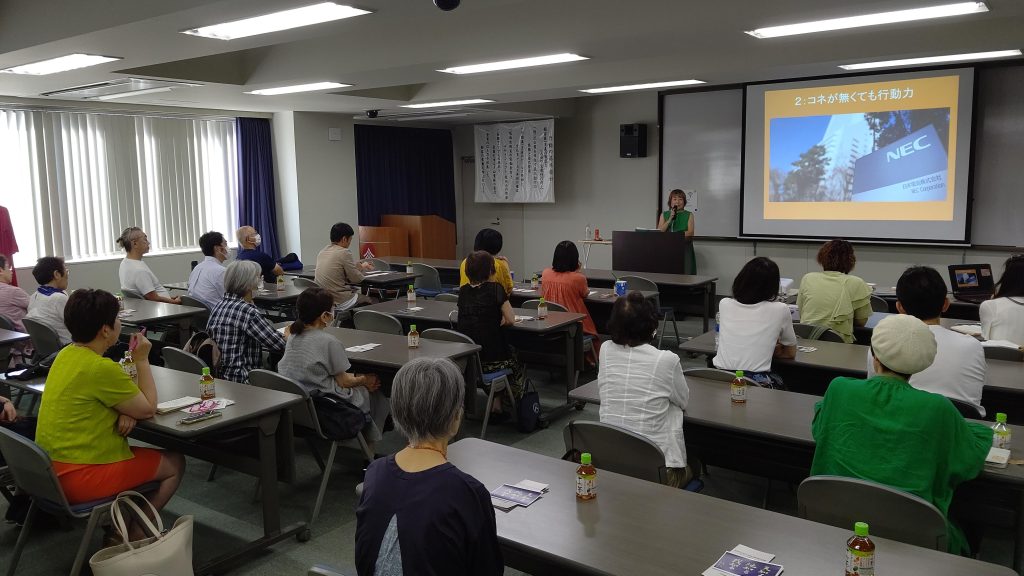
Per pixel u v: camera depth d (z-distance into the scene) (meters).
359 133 11.52
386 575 1.45
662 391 2.70
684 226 8.59
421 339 4.47
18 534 3.37
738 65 6.57
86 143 7.93
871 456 2.11
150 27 3.93
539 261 11.64
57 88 6.47
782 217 8.60
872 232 8.05
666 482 2.52
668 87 7.78
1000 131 7.30
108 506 2.64
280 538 3.17
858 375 3.64
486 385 4.40
